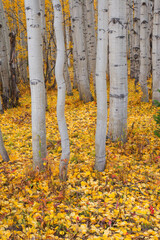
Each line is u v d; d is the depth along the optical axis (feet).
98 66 10.16
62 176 10.74
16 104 29.35
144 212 8.44
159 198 9.66
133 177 11.34
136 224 8.23
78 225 8.09
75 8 25.26
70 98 32.24
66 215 8.59
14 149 15.38
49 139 16.85
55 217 8.30
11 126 20.83
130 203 9.27
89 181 10.94
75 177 11.31
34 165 11.76
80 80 28.04
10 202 9.30
